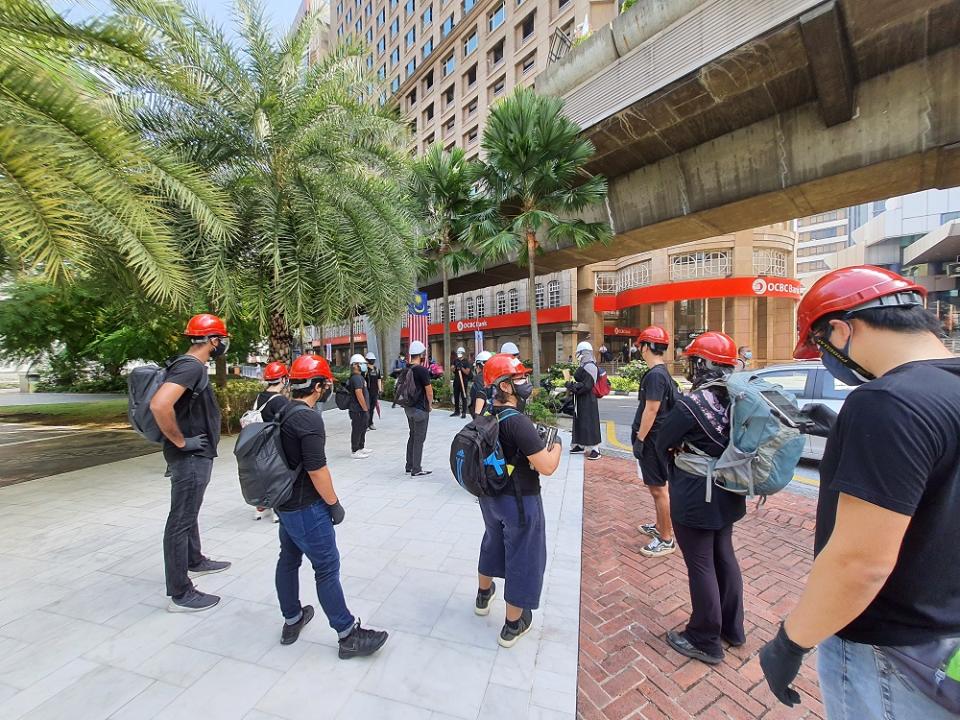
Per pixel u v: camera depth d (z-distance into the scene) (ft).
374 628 7.98
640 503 14.79
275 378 11.52
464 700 6.27
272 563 10.59
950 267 99.81
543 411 30.68
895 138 21.90
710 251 75.87
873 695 3.16
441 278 60.75
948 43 19.62
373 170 26.61
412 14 120.16
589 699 6.42
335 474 18.42
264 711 6.06
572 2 74.18
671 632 7.70
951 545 2.85
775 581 9.81
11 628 7.97
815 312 3.69
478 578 8.98
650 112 26.27
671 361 79.61
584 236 34.76
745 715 6.14
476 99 98.53
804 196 27.27
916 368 3.04
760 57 21.25
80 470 19.65
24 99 10.77
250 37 21.88
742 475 6.47
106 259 15.25
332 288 23.07
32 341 32.45
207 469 8.91
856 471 2.92
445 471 18.88
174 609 8.50
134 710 6.07
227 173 22.93
